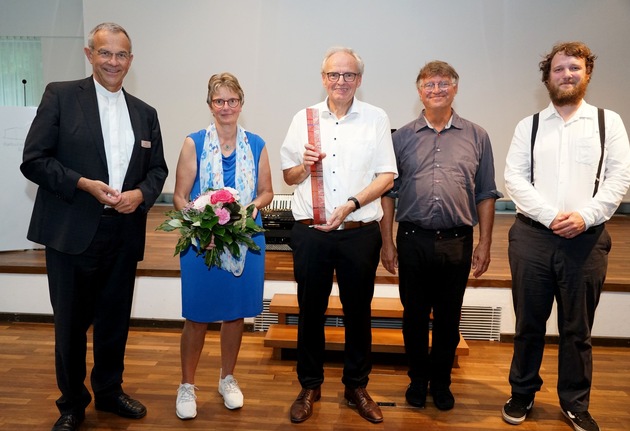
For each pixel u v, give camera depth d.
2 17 7.22
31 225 2.20
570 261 2.22
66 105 2.11
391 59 6.61
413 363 2.55
